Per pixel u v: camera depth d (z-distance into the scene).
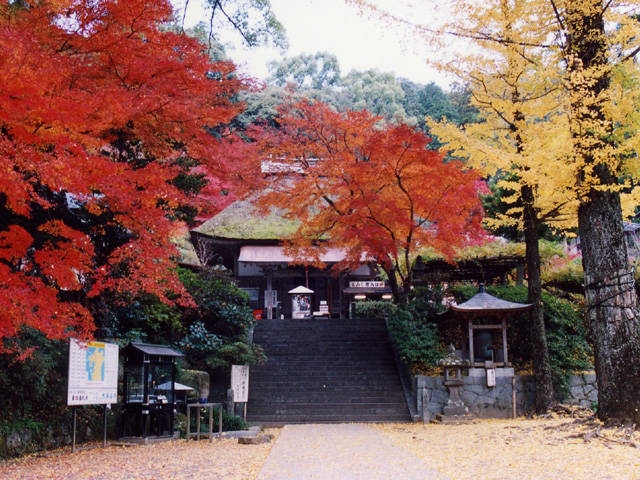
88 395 9.14
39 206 9.64
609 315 9.07
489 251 18.97
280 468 6.94
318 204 17.78
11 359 8.80
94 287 8.54
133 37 8.62
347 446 9.00
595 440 8.15
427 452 8.23
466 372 14.85
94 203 8.30
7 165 6.19
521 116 12.14
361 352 17.72
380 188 15.45
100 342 9.53
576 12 8.84
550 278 19.12
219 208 19.89
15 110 6.27
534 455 7.45
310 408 14.73
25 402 9.16
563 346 15.36
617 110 8.94
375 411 14.53
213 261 27.72
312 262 18.89
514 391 14.30
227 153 11.89
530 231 14.15
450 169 14.07
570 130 9.34
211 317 16.38
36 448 8.95
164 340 14.91
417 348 15.26
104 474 6.85
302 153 16.59
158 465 7.50
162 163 10.62
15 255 7.30
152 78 8.80
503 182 12.70
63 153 6.80
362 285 28.08
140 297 13.95
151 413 10.38
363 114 15.68
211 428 10.37
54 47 8.09
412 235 16.25
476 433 10.43
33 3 8.08
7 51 6.23
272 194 16.53
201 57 9.23
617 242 9.23
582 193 9.28
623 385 8.79
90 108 7.14
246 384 13.34
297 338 18.81
